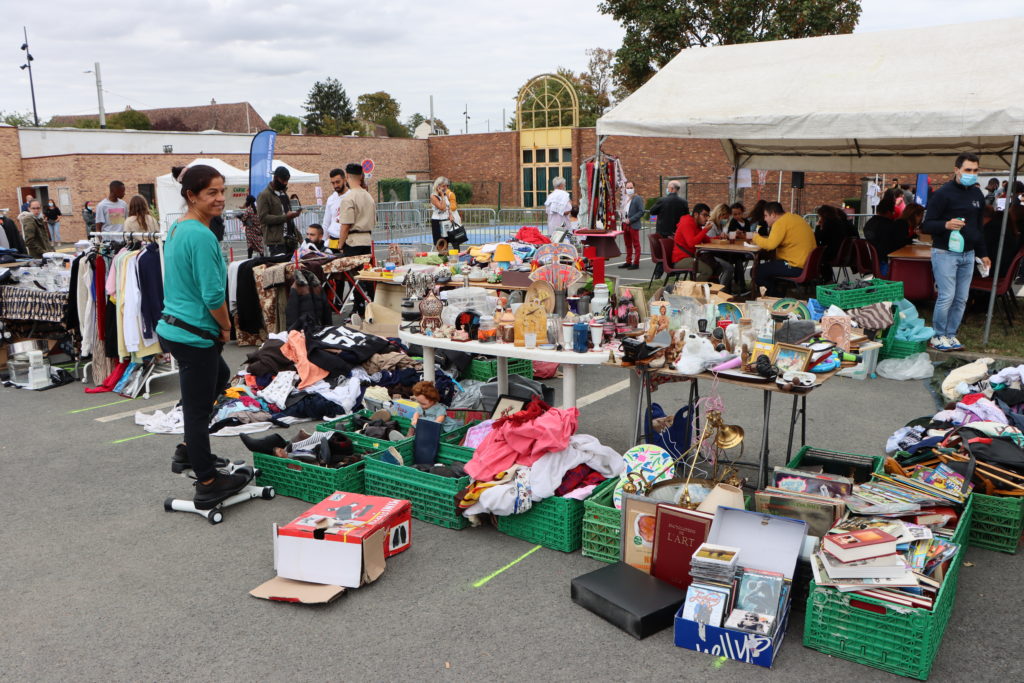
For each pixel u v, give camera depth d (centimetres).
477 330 523
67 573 376
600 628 321
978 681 280
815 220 1845
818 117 757
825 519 344
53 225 2688
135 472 512
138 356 688
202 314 412
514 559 383
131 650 310
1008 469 392
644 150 2888
